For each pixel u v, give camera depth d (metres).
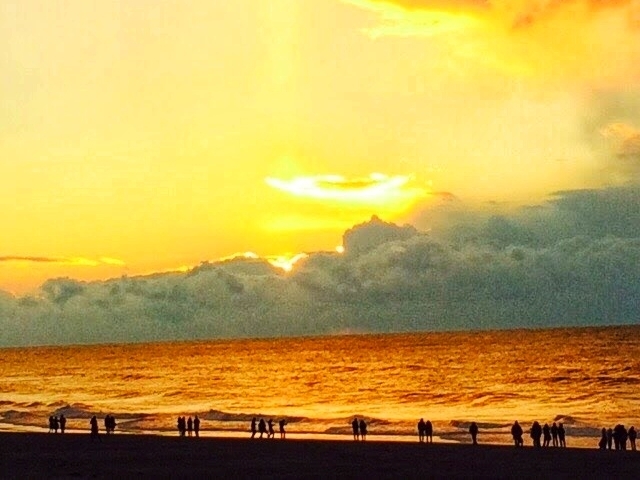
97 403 116.44
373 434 64.75
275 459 43.59
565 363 179.25
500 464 40.62
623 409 89.06
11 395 138.12
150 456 45.41
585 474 36.59
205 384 160.00
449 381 146.38
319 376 177.00
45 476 37.22
